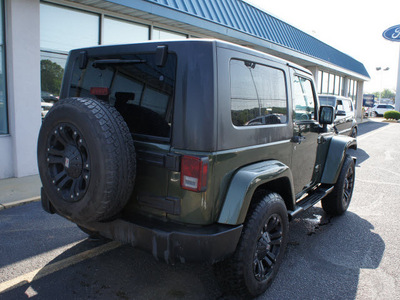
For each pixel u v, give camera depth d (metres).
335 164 4.68
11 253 3.71
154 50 2.64
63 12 7.58
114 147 2.35
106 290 3.05
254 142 2.88
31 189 5.98
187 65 2.46
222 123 2.50
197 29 10.20
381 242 4.25
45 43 7.36
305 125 3.95
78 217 2.53
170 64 2.55
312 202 4.05
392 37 34.28
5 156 6.67
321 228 4.69
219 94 2.47
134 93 2.75
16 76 6.51
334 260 3.75
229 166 2.60
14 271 3.34
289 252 3.92
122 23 8.83
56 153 2.61
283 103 3.46
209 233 2.42
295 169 3.77
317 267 3.59
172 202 2.48
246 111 2.82
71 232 4.31
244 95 2.79
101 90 2.86
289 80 3.58
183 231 2.43
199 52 2.45
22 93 6.64
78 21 7.88
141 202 2.64
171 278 3.28
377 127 22.72
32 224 4.55
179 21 9.12
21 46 6.52
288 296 3.04
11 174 6.80
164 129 2.55
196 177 2.36
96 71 3.02
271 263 3.05
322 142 4.56
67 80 3.24
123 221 2.60
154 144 2.57
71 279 3.21
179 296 2.99
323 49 21.02
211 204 2.47
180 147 2.46
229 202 2.54
